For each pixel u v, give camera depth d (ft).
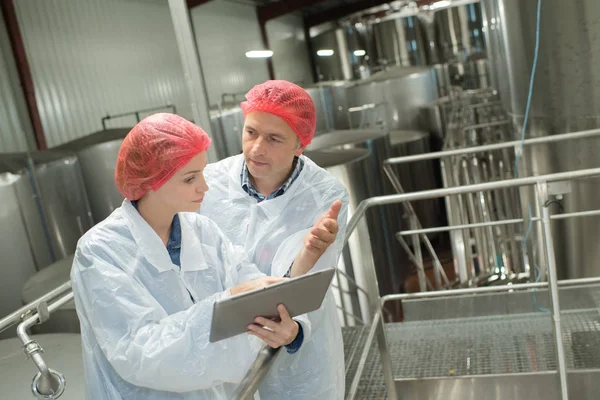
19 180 14.43
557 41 11.09
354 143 19.35
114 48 20.93
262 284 3.98
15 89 19.88
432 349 9.41
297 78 22.38
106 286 3.90
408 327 10.30
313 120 5.40
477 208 16.39
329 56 24.54
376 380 8.94
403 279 20.75
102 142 17.42
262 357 4.00
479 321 10.04
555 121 11.75
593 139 11.05
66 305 10.53
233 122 18.26
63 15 20.22
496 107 19.08
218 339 3.75
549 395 8.25
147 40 21.54
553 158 12.08
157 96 21.88
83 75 20.61
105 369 4.12
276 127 5.13
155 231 4.32
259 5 20.43
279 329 3.92
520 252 16.06
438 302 11.55
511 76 13.33
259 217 5.74
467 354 9.09
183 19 9.99
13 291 14.25
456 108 23.11
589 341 8.86
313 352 5.81
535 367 8.43
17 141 20.06
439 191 7.55
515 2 12.11
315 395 5.90
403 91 25.71
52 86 20.16
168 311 4.23
